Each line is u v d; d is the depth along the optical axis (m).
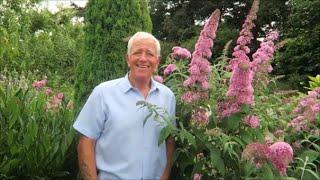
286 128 3.04
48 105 3.77
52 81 9.64
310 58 12.71
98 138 2.69
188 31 23.81
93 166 2.65
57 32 14.98
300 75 12.78
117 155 2.62
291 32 13.77
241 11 24.66
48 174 3.04
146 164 2.62
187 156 2.71
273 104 3.03
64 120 3.19
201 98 2.68
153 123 2.63
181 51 3.14
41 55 12.50
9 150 2.86
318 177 2.51
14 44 9.49
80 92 4.43
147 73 2.68
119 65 4.37
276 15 19.92
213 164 2.53
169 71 3.07
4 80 5.07
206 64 2.65
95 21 4.44
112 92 2.67
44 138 2.93
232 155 2.55
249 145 2.34
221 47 19.70
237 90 2.55
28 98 3.26
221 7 25.23
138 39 2.68
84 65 4.45
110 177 2.62
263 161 2.35
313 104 3.06
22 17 11.90
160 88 2.77
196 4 26.06
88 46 4.46
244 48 2.64
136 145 2.61
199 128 2.66
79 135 2.89
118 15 4.39
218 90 2.71
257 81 2.80
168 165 2.75
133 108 2.64
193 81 2.67
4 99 3.00
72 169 3.18
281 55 12.40
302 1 13.28
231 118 2.57
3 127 2.89
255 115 2.67
